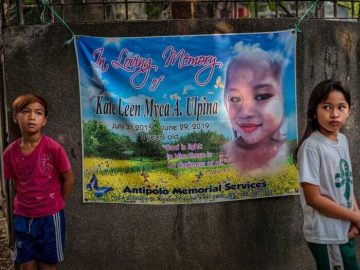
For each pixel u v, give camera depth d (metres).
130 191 3.87
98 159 3.87
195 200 3.87
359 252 4.14
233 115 3.85
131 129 3.83
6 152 3.47
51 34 3.81
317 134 3.08
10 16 4.24
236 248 3.94
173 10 5.59
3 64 4.00
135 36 3.79
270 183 3.93
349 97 3.05
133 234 3.90
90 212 3.90
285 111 3.92
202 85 3.81
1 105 4.29
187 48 3.79
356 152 4.13
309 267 4.04
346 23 4.04
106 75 3.81
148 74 3.80
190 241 3.91
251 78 3.85
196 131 3.83
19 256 3.44
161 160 3.84
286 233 3.98
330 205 2.96
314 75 3.98
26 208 3.40
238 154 3.88
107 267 3.93
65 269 3.93
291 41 3.90
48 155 3.41
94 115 3.84
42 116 3.39
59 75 3.84
